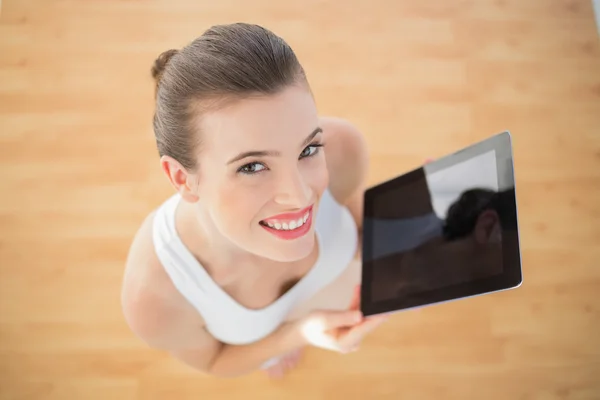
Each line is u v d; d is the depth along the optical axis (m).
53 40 1.95
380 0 2.01
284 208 0.73
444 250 0.96
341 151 1.06
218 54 0.62
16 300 1.74
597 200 1.84
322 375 1.72
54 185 1.83
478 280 0.88
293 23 1.99
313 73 1.94
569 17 2.00
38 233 1.79
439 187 1.00
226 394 1.70
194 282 0.97
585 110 1.92
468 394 1.71
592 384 1.71
